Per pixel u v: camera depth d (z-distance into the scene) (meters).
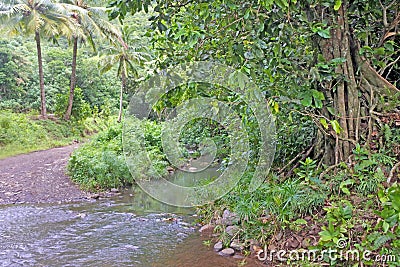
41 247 4.05
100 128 20.91
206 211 4.96
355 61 3.44
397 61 3.93
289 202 3.51
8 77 23.28
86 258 3.70
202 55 3.74
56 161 10.59
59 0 18.05
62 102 19.11
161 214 5.43
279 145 4.74
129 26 22.23
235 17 2.97
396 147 3.46
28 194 6.97
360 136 3.55
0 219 5.28
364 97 3.49
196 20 3.30
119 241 4.21
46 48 28.53
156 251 3.83
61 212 5.70
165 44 4.06
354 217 2.91
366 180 3.20
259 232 3.67
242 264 3.30
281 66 2.95
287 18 2.78
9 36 17.84
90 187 7.38
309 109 3.46
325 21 3.07
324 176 3.56
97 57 26.30
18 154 12.44
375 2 3.36
